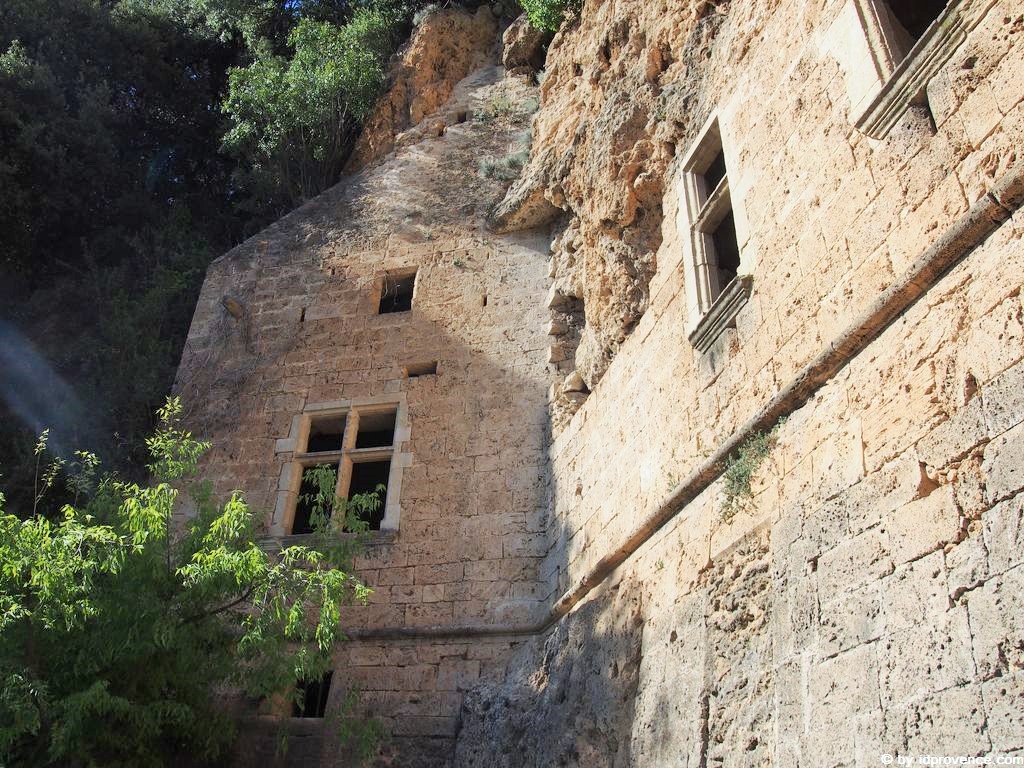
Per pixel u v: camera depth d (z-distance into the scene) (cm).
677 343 829
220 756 969
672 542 738
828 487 545
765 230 698
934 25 530
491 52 1888
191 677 850
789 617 539
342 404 1284
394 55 1923
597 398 1030
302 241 1511
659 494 799
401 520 1145
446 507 1144
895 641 450
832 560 518
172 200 2011
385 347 1327
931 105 532
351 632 1066
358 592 913
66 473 1346
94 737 800
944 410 470
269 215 1905
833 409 562
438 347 1302
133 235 1862
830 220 615
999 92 483
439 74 1828
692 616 659
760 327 677
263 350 1382
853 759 448
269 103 1855
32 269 1788
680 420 787
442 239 1430
